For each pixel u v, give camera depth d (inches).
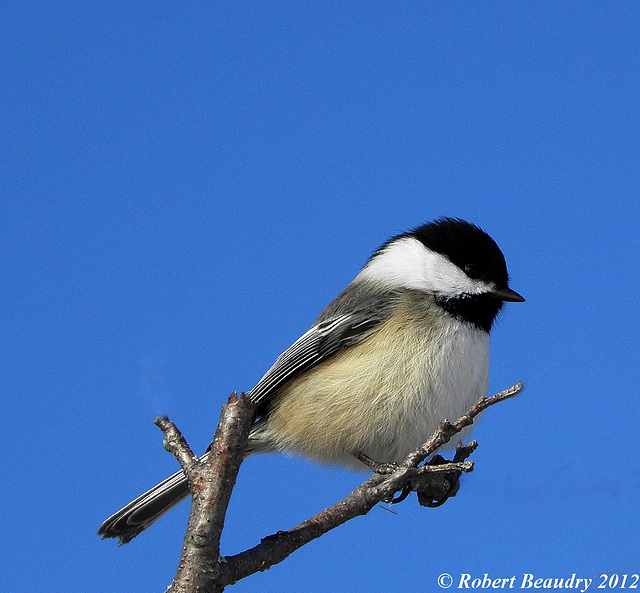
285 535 209.3
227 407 204.1
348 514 221.3
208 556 189.9
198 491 195.2
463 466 224.7
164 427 207.0
